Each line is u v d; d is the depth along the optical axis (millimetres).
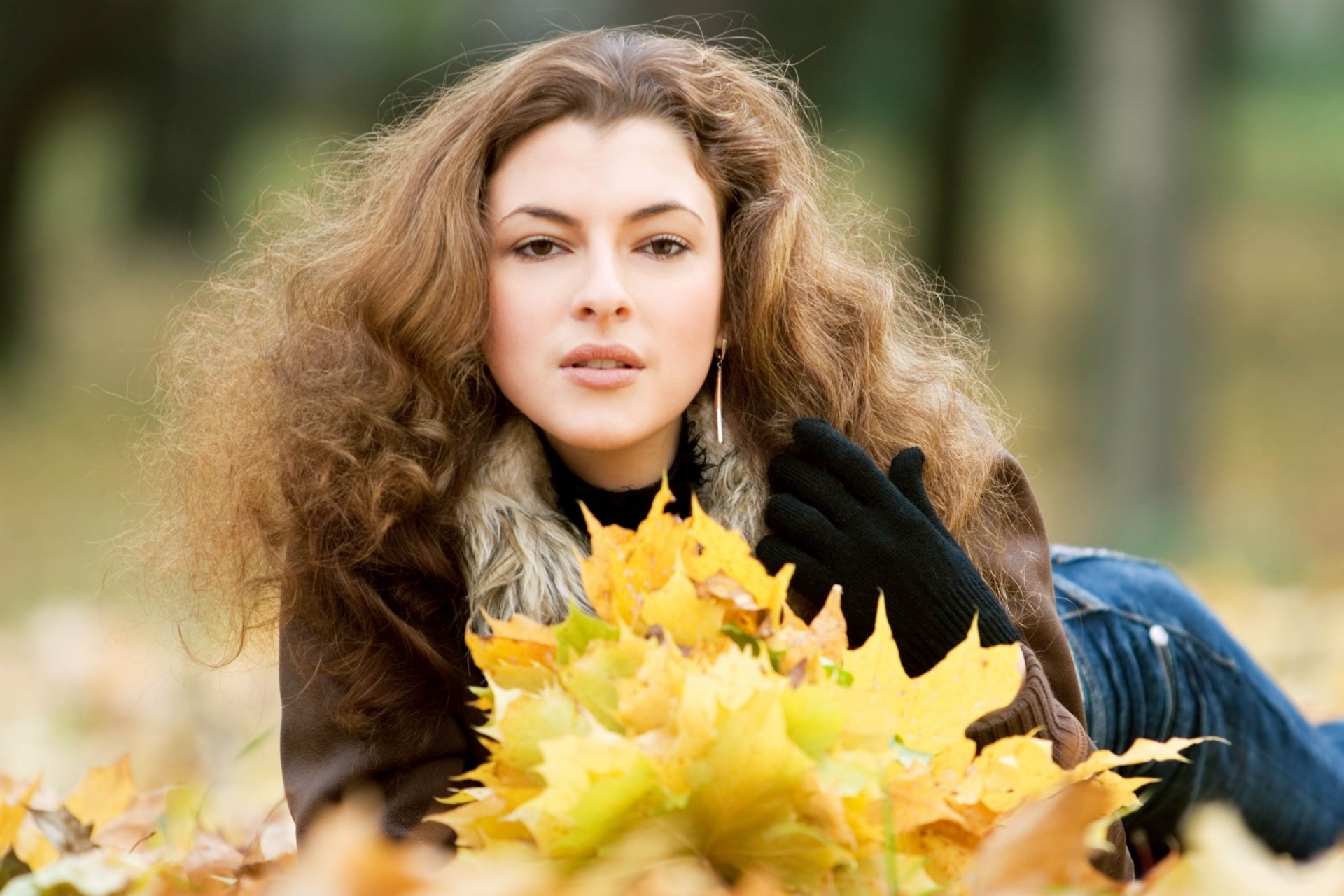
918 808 3521
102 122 51469
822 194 5453
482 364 4570
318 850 3172
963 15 34625
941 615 4402
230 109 45562
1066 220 50156
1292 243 48344
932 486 4973
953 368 5488
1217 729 5969
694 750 3318
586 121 4391
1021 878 3367
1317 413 32688
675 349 4375
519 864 3383
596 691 3539
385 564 4570
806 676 3520
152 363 5836
